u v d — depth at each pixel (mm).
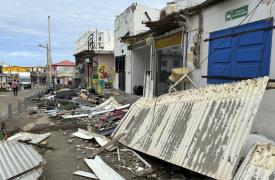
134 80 22516
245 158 5152
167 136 7160
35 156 6461
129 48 22016
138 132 8297
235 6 9234
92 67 35906
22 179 5457
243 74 8945
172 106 7840
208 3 10336
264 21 8047
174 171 6664
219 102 6465
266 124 6348
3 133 10453
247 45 8758
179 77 11836
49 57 40094
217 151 5637
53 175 6527
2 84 51406
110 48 38625
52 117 14586
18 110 17312
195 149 6117
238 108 5906
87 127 11328
